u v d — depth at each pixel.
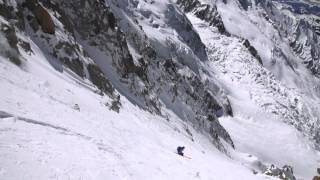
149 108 48.06
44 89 23.14
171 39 93.94
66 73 31.12
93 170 15.36
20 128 15.77
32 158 13.80
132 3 92.62
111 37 48.34
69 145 16.67
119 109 34.12
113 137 22.67
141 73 54.00
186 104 68.94
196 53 116.19
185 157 28.06
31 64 25.41
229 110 108.31
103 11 48.38
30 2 31.78
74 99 25.64
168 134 38.72
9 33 24.25
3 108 16.75
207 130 69.50
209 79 108.19
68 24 39.62
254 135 104.69
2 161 12.76
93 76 36.06
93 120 24.06
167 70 74.81
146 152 23.34
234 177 27.66
